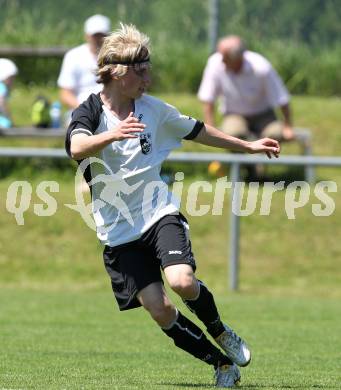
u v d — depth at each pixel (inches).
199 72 2022.6
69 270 1279.5
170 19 2273.6
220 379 614.9
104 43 603.8
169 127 623.8
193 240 1302.9
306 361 761.6
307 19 2367.1
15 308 1078.4
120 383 621.9
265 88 1428.4
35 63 1950.1
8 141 1619.1
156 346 839.1
